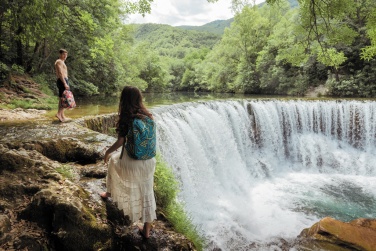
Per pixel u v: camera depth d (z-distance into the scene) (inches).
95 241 116.9
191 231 158.6
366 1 630.5
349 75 791.7
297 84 897.5
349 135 541.6
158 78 1595.7
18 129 226.2
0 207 121.1
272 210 335.9
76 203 121.6
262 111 510.3
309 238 232.7
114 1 627.5
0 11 374.9
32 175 143.3
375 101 546.0
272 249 249.1
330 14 270.4
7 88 400.5
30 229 115.2
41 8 330.6
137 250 120.8
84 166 170.9
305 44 382.3
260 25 1158.3
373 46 380.8
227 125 463.5
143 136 109.3
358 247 214.8
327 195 387.5
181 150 336.2
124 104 111.0
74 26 477.7
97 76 739.4
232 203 345.7
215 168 410.0
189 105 436.8
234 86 1213.1
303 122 544.1
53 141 189.0
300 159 524.1
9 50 516.7
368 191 403.9
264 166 488.7
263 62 1031.6
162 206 161.0
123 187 116.0
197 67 1952.5
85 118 289.7
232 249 247.8
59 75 257.3
